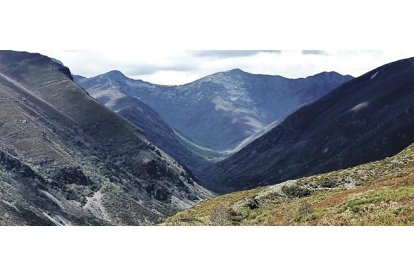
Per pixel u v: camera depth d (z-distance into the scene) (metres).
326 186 56.00
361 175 56.88
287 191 56.72
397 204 28.56
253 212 46.75
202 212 55.09
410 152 60.50
